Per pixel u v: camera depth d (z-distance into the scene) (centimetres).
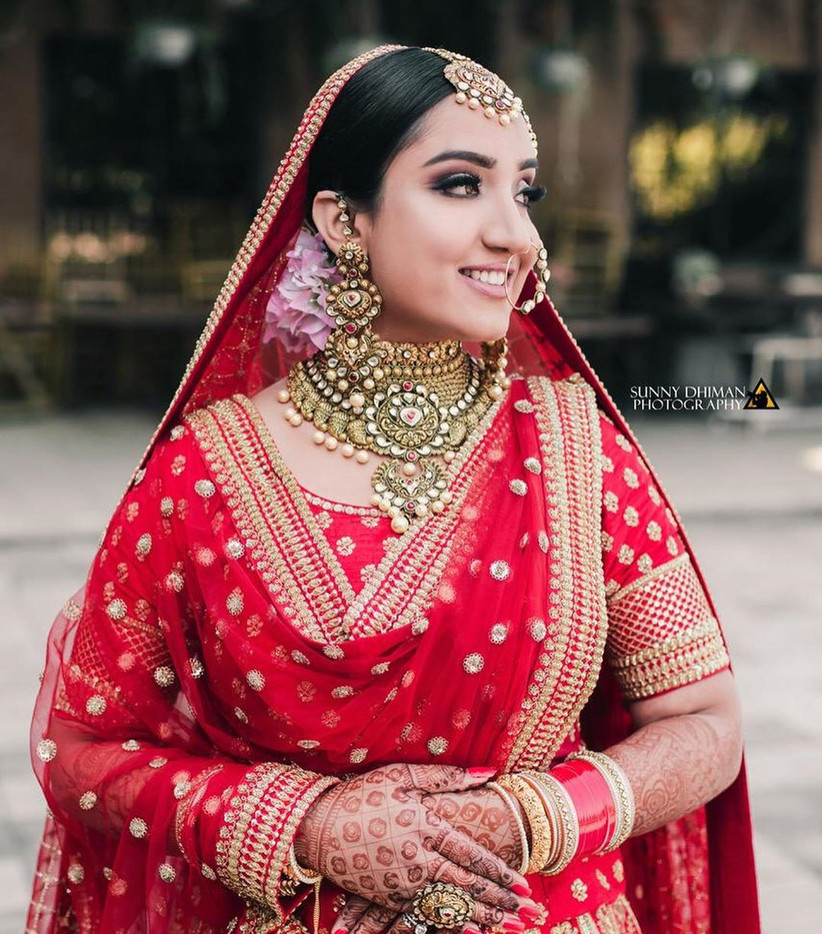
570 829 127
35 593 587
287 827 126
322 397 142
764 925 306
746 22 1122
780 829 357
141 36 970
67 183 1086
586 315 1087
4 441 926
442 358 142
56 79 1066
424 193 133
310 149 139
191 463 140
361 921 130
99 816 140
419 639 130
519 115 136
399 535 136
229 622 133
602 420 146
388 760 133
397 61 135
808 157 1166
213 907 141
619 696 148
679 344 1043
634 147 1142
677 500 776
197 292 1095
